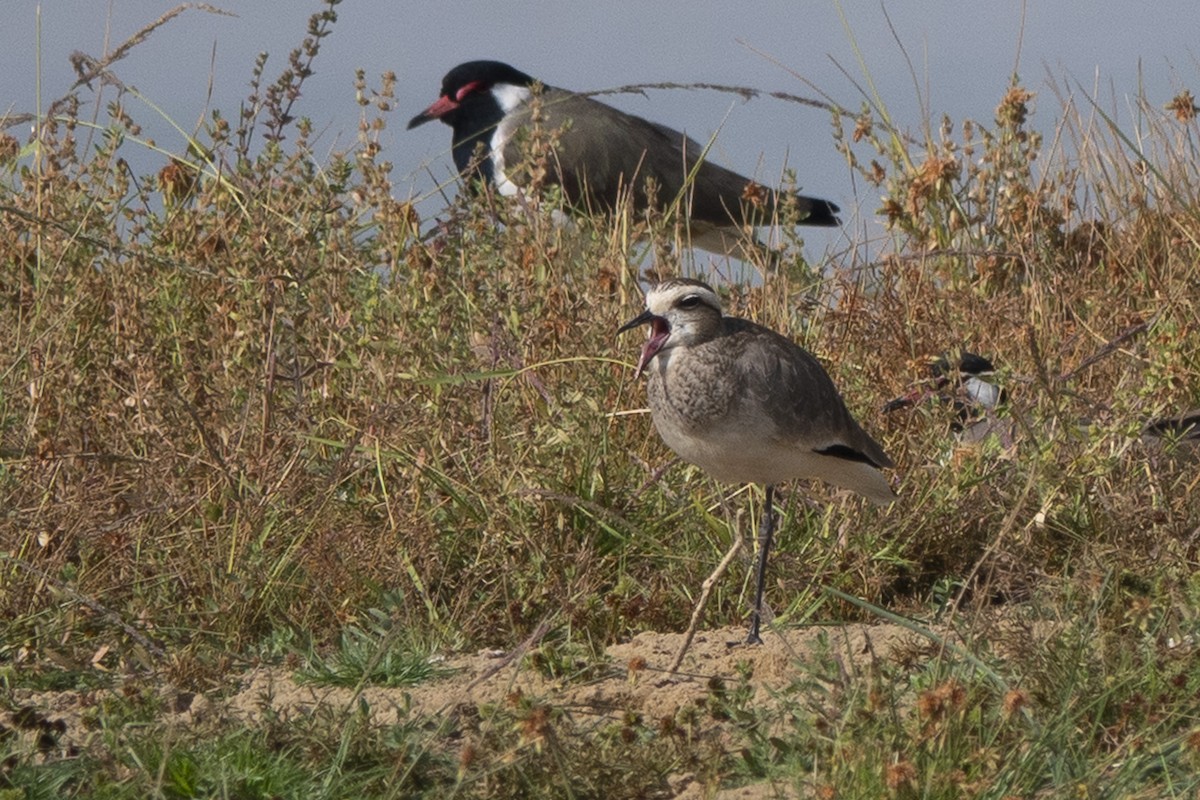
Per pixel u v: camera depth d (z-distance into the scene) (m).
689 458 10.45
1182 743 7.38
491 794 7.57
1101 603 8.96
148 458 11.05
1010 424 12.13
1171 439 11.22
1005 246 14.88
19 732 8.48
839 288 13.73
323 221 12.09
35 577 10.10
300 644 10.20
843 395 12.29
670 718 8.03
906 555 11.27
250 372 11.52
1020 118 15.11
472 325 12.20
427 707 8.97
